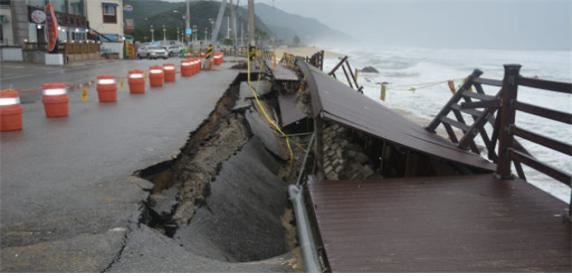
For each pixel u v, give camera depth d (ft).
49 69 94.63
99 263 11.72
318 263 12.41
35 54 113.60
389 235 13.41
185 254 12.94
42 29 140.46
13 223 13.91
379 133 22.22
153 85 56.39
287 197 31.12
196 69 82.12
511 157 19.40
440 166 24.00
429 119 69.46
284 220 26.96
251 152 35.32
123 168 19.57
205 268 12.10
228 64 115.14
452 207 15.99
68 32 162.50
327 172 29.96
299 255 14.01
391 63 289.94
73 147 23.58
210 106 38.75
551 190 36.32
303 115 47.75
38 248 12.35
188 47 227.81
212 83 61.11
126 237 13.29
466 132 24.39
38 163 20.48
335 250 12.33
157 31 450.30
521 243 12.84
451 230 13.82
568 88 15.96
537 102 97.66
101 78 41.73
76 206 15.30
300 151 43.86
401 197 17.20
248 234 21.43
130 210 15.05
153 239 13.56
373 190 18.15
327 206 16.08
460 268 11.27
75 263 11.66
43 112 35.88
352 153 31.07
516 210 15.65
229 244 19.16
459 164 22.50
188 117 33.06
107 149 23.06
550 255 12.06
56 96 32.96
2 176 18.52
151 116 33.60
